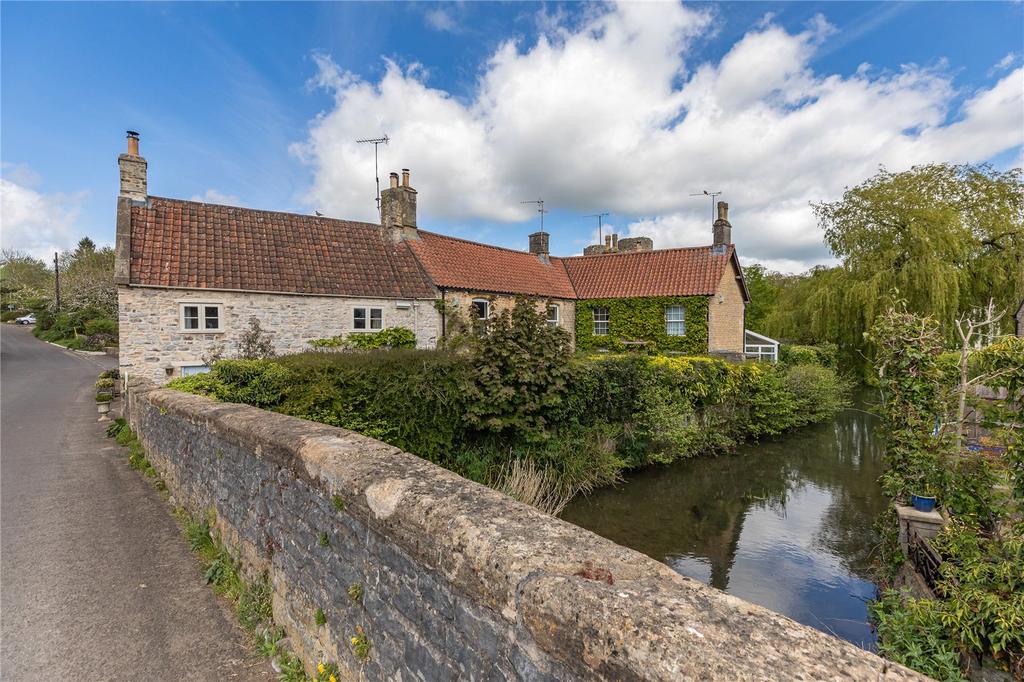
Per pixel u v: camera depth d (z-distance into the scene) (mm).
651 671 1287
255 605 3910
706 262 23125
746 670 1209
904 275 20359
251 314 15062
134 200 14891
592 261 26703
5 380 20266
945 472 6086
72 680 3287
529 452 10266
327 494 3002
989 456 6195
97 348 32500
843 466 13281
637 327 23391
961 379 6465
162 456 7285
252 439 4090
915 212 20531
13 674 3342
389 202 20094
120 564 4898
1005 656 3863
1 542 5410
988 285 21172
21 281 61125
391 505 2432
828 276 25094
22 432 11375
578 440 11047
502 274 22531
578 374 10656
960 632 4137
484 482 9352
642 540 8734
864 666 1242
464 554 1968
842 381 21172
